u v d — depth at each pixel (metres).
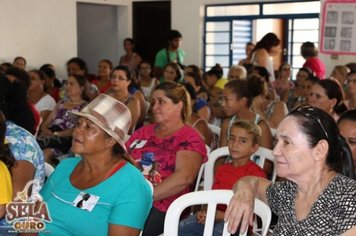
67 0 8.24
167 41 8.57
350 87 3.89
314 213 1.55
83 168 2.03
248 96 3.34
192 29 8.82
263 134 3.25
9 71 3.73
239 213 1.78
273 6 8.22
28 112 2.40
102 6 9.54
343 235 1.48
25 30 7.76
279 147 1.58
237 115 3.38
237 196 1.81
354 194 1.50
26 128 2.38
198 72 5.70
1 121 2.00
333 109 3.32
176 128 2.75
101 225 1.91
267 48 6.77
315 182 1.58
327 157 1.57
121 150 2.02
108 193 1.92
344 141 1.64
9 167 2.03
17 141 2.14
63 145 4.25
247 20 8.58
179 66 6.71
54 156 4.16
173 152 2.69
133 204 1.90
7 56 7.58
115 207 1.90
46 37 8.02
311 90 3.37
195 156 2.65
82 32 9.84
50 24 8.05
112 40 9.55
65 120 4.60
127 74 4.54
